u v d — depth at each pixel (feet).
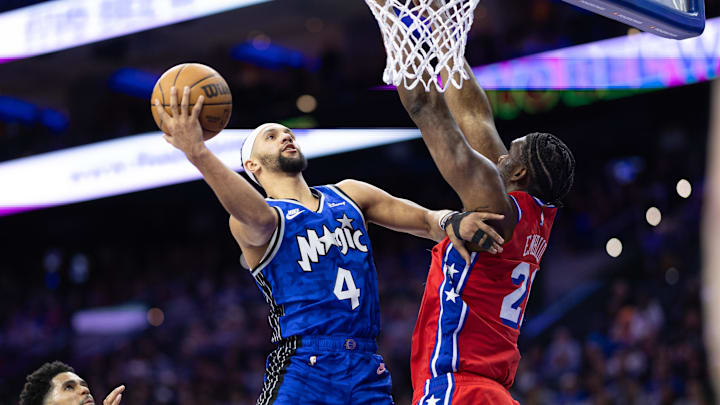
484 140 9.84
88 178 42.75
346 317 9.71
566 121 36.50
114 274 57.11
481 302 8.91
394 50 8.79
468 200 8.55
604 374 31.91
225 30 51.78
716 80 32.65
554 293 42.47
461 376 8.80
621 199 44.50
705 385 29.73
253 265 9.96
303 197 10.33
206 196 49.44
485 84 36.45
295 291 9.70
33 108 61.36
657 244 40.14
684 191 41.19
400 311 39.65
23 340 51.29
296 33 53.16
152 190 49.16
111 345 47.93
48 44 44.70
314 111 40.16
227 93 9.32
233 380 39.40
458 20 9.04
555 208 9.46
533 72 35.60
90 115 56.75
